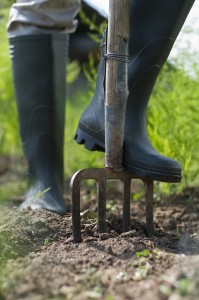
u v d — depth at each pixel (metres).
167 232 2.30
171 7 2.04
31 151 2.70
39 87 2.65
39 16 2.61
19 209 2.47
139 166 2.03
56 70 2.68
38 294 1.52
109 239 1.98
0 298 1.50
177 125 2.97
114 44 1.97
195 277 1.47
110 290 1.55
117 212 2.68
